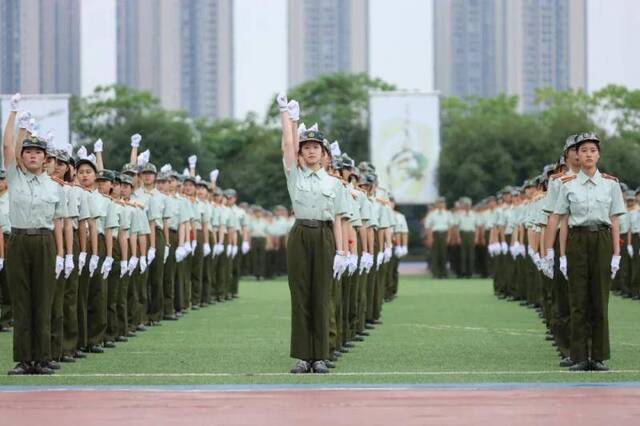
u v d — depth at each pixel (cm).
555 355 2206
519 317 3125
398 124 6594
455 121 8538
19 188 1956
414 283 5141
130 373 1947
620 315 3206
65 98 5944
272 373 1928
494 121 8206
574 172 2002
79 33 8138
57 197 1980
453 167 7381
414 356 2197
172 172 3269
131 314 2709
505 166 7400
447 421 1417
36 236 1955
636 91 8550
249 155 8400
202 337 2605
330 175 2034
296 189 1975
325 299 1966
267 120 9194
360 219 2434
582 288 1956
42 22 7975
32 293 1964
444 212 5716
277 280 5675
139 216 2698
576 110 8375
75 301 2189
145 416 1463
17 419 1446
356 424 1400
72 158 2264
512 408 1508
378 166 6606
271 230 5888
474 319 3061
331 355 2095
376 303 2903
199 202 3569
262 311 3403
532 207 2761
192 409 1516
